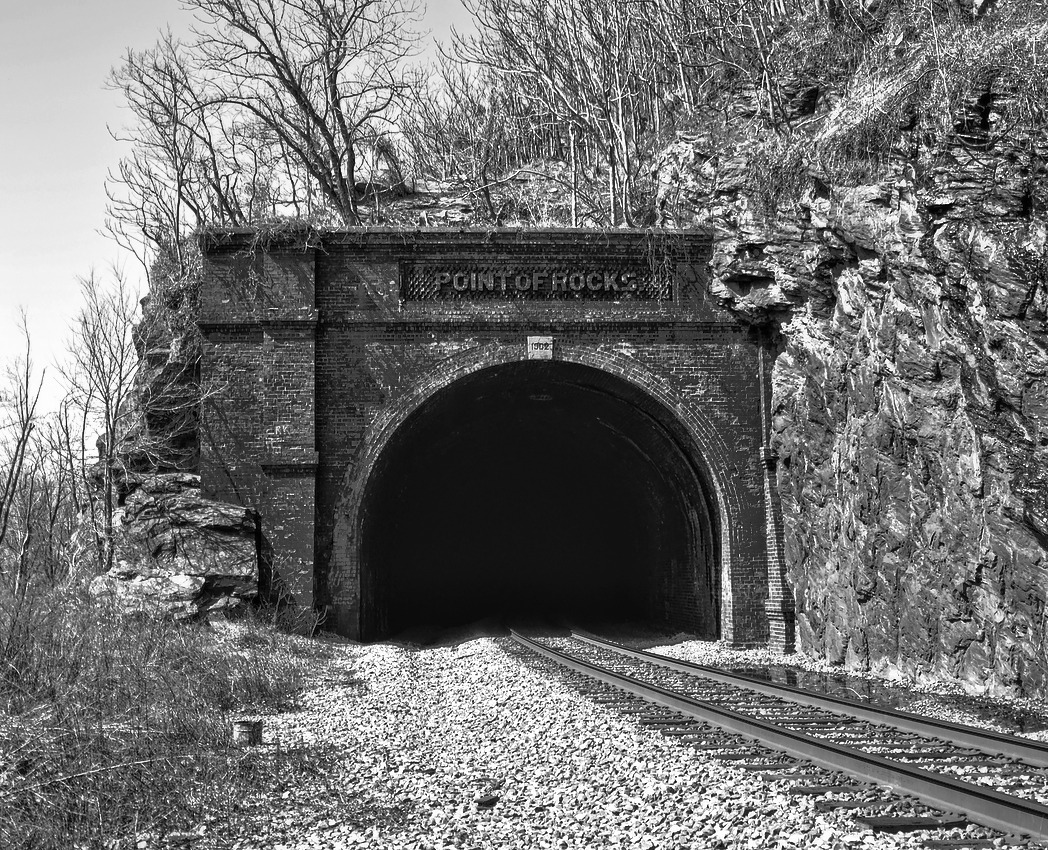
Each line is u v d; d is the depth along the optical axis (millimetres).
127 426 24500
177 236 29094
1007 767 8289
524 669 15203
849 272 17469
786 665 18562
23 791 7117
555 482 33188
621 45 31703
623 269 21266
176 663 12555
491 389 22562
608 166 32500
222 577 19250
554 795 7375
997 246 13047
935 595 15094
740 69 22016
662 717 10609
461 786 7910
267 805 7551
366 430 20594
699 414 21250
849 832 6105
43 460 26797
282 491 20188
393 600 28812
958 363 14352
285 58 30641
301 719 11289
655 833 6348
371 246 20828
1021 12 13992
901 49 16547
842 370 17859
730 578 21109
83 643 11258
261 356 20438
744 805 6680
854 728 10539
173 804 7332
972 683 14328
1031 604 13094
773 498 21094
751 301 20609
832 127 17359
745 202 20234
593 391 22750
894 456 16031
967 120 13805
